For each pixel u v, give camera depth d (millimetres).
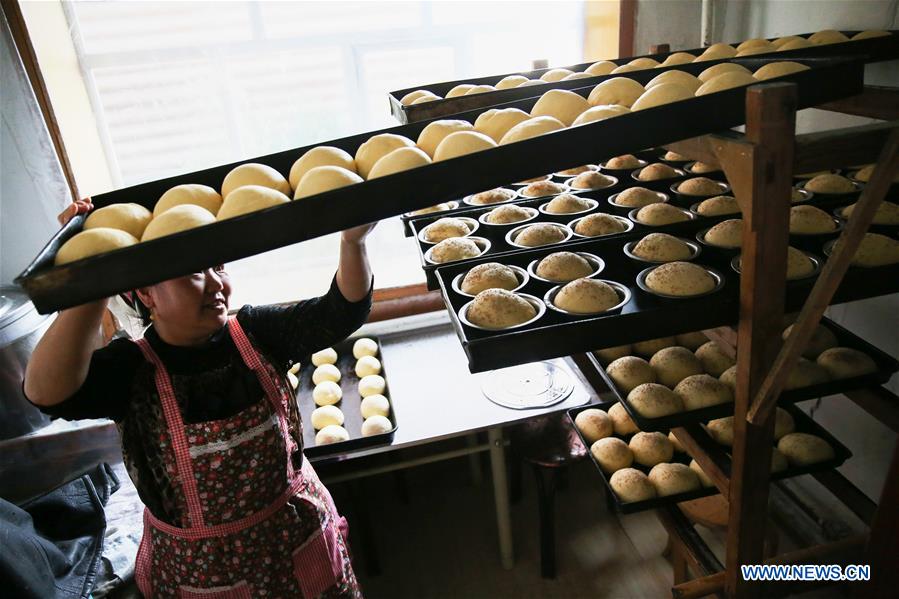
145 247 661
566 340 995
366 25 2211
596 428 1580
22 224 1916
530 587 2004
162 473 1071
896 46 1349
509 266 1349
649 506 1352
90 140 2084
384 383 2098
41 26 1884
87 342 881
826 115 1753
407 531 2293
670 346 1597
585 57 2453
